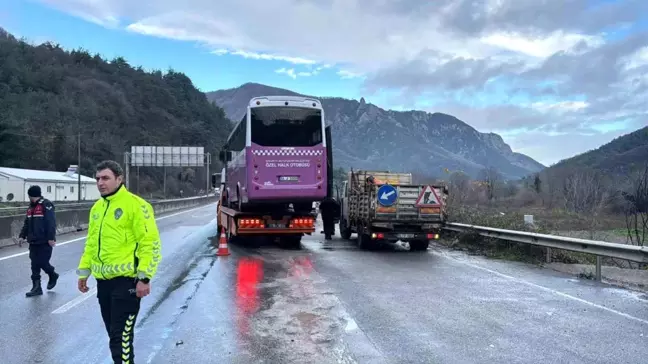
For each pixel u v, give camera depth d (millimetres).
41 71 94812
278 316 7223
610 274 11047
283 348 5805
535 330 6555
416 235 14969
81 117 88875
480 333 6410
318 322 6898
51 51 108000
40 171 71500
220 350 5734
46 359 5453
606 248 9992
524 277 10641
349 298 8414
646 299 8453
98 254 4391
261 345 5918
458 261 13148
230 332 6438
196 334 6352
